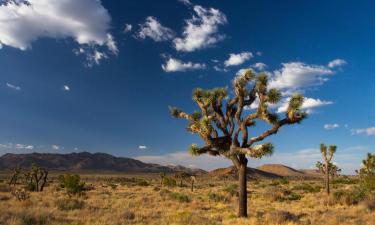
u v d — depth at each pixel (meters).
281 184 74.38
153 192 43.81
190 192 44.56
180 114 20.03
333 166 53.69
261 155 16.70
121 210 20.33
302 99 17.39
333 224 15.98
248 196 35.16
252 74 17.86
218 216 18.86
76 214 18.19
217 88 19.20
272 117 17.52
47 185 54.75
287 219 16.80
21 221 14.25
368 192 25.73
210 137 18.73
